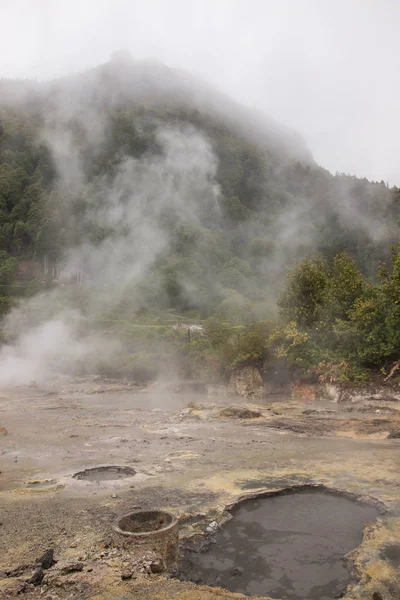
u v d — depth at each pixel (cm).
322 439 2284
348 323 3800
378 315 3625
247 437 2362
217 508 1298
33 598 827
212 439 2317
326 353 3912
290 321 4300
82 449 2164
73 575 897
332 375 3709
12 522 1201
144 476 1639
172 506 1316
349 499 1407
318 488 1491
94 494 1444
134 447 2170
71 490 1495
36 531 1135
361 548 1051
